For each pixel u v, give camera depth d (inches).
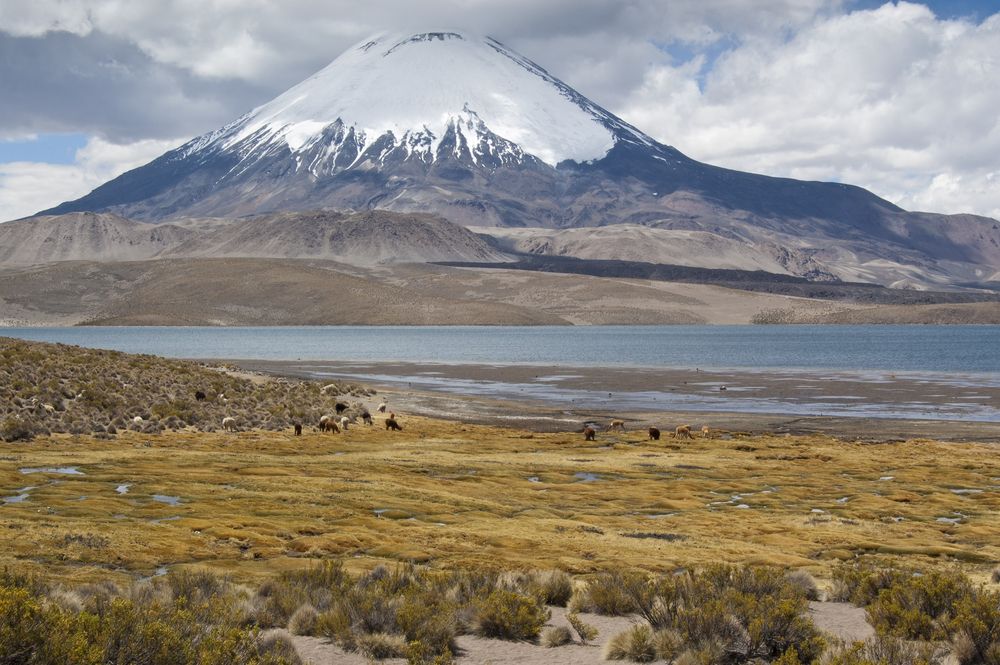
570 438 2397.9
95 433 2075.5
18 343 3154.5
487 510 1333.7
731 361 6318.9
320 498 1337.4
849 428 2632.9
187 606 573.9
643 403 3400.6
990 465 1934.1
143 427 2246.6
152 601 571.8
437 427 2623.0
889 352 7495.1
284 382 3619.6
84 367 2775.6
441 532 1121.4
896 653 528.1
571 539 1115.9
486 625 600.1
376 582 692.7
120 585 721.0
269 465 1727.4
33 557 839.7
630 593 683.4
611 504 1446.9
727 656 537.6
